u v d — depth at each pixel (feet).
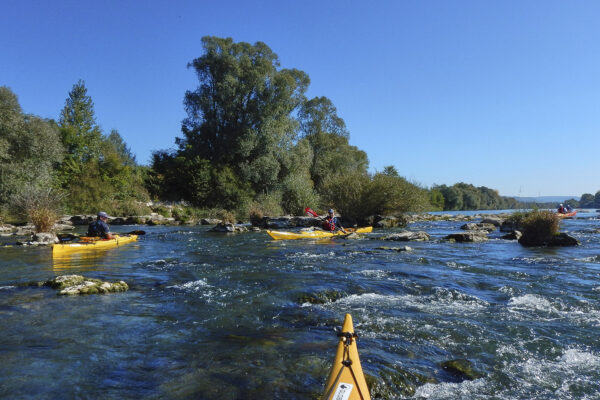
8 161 75.92
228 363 13.00
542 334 15.93
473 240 49.62
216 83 118.21
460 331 16.17
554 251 39.73
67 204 86.69
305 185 109.29
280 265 31.48
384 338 15.38
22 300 20.59
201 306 19.77
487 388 11.68
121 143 178.81
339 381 9.87
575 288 23.57
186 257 36.06
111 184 99.91
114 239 45.96
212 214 102.53
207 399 10.67
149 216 88.94
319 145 158.81
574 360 13.61
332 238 54.90
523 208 66.59
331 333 15.99
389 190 77.00
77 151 101.14
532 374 12.58
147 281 25.43
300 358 13.37
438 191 260.01
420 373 12.45
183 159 120.06
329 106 164.76
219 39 118.21
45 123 82.07
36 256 36.65
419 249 41.86
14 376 11.97
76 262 33.22
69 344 14.62
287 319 17.85
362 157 183.52
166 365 12.87
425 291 23.03
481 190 350.23
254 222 77.77
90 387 11.34
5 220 67.92
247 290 22.93
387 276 26.91
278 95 121.90
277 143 125.08
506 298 21.58
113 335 15.61
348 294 22.31
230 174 112.78
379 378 11.85
